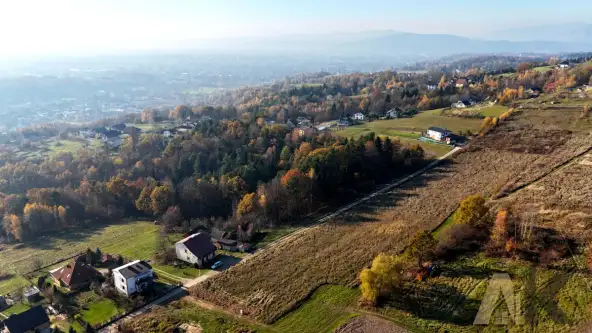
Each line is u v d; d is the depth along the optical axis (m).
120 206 114.81
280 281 64.12
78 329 57.59
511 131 128.50
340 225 83.38
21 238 99.38
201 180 108.56
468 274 57.44
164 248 80.88
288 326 53.09
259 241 82.31
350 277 62.69
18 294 68.06
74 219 109.25
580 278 52.12
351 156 111.81
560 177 87.00
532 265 56.44
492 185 91.19
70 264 73.38
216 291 63.56
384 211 87.31
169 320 56.88
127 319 58.84
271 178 111.19
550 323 46.31
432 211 83.00
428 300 53.91
